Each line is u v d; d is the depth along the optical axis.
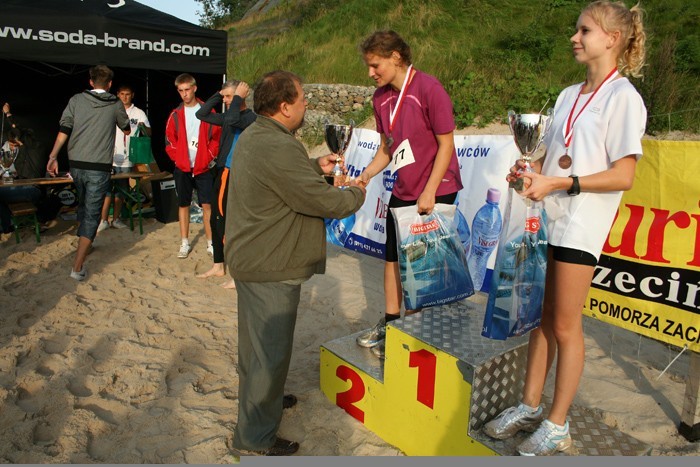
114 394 3.42
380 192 5.67
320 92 12.27
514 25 13.12
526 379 2.48
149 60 6.86
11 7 6.09
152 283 5.41
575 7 13.12
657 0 12.23
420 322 2.90
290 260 2.61
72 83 8.63
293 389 3.50
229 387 3.53
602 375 3.74
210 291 5.23
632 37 2.13
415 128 2.88
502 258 2.26
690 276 3.05
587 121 2.11
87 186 5.34
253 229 2.55
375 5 16.09
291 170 2.44
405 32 14.25
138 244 6.70
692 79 9.51
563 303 2.20
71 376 3.58
